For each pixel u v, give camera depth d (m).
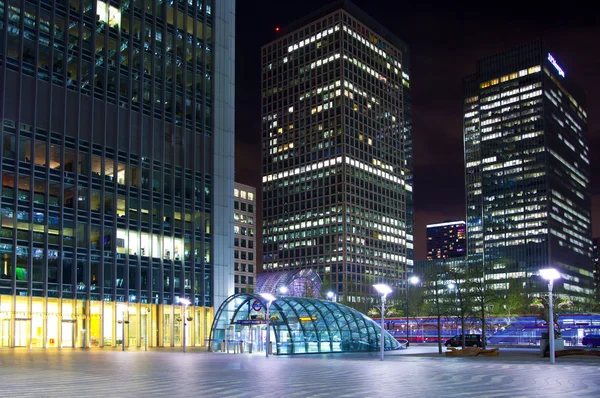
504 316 98.94
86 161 83.00
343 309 71.25
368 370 35.44
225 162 103.81
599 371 34.38
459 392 23.00
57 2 82.31
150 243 89.62
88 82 84.62
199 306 95.06
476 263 111.44
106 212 84.44
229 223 102.69
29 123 77.12
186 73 99.62
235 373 33.06
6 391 23.50
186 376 30.88
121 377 30.19
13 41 77.00
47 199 77.62
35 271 75.38
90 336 80.00
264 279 166.12
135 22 92.50
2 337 71.56
